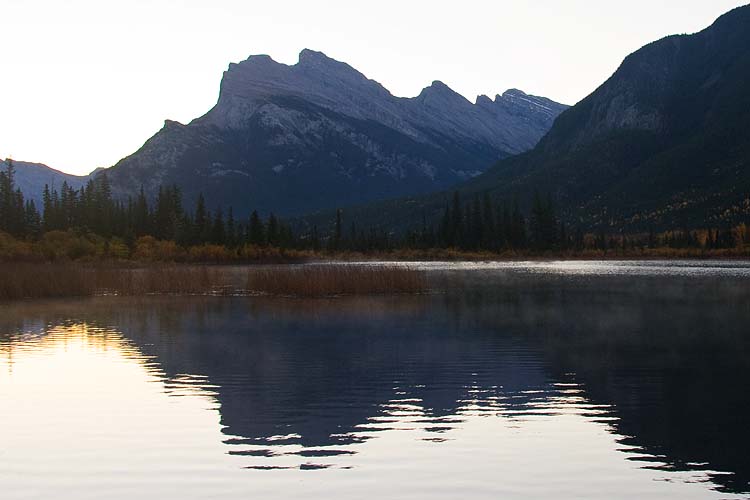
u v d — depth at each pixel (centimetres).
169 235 14750
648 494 1407
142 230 15062
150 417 1952
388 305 5003
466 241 17875
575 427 1845
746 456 1619
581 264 14412
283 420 1917
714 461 1588
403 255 16800
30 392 2250
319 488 1435
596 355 2906
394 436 1767
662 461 1588
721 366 2653
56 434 1797
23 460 1606
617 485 1451
